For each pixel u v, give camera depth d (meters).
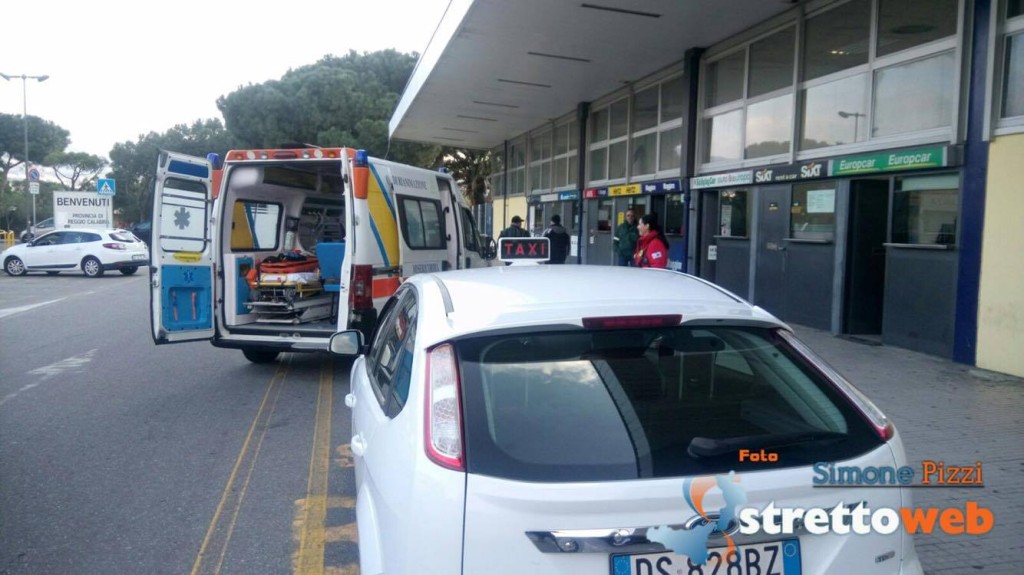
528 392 2.58
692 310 2.87
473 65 15.80
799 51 11.36
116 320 14.39
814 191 11.01
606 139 19.14
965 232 8.41
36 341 11.95
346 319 8.32
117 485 5.50
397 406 2.91
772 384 2.79
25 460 6.07
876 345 9.68
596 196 19.12
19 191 60.94
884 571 2.47
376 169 8.81
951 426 6.32
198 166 8.80
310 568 4.21
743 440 2.49
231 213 9.25
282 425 7.09
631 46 14.05
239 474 5.74
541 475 2.33
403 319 3.76
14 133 61.25
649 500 2.28
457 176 40.00
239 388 8.65
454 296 3.17
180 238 8.59
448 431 2.46
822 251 10.81
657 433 2.50
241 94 35.56
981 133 8.18
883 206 10.46
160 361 10.30
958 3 8.38
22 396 8.25
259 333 8.89
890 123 9.63
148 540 4.58
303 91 35.22
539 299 2.99
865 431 2.64
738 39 13.05
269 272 9.23
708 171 14.01
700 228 14.19
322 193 10.80
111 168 67.56
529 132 25.55
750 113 12.78
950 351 8.68
